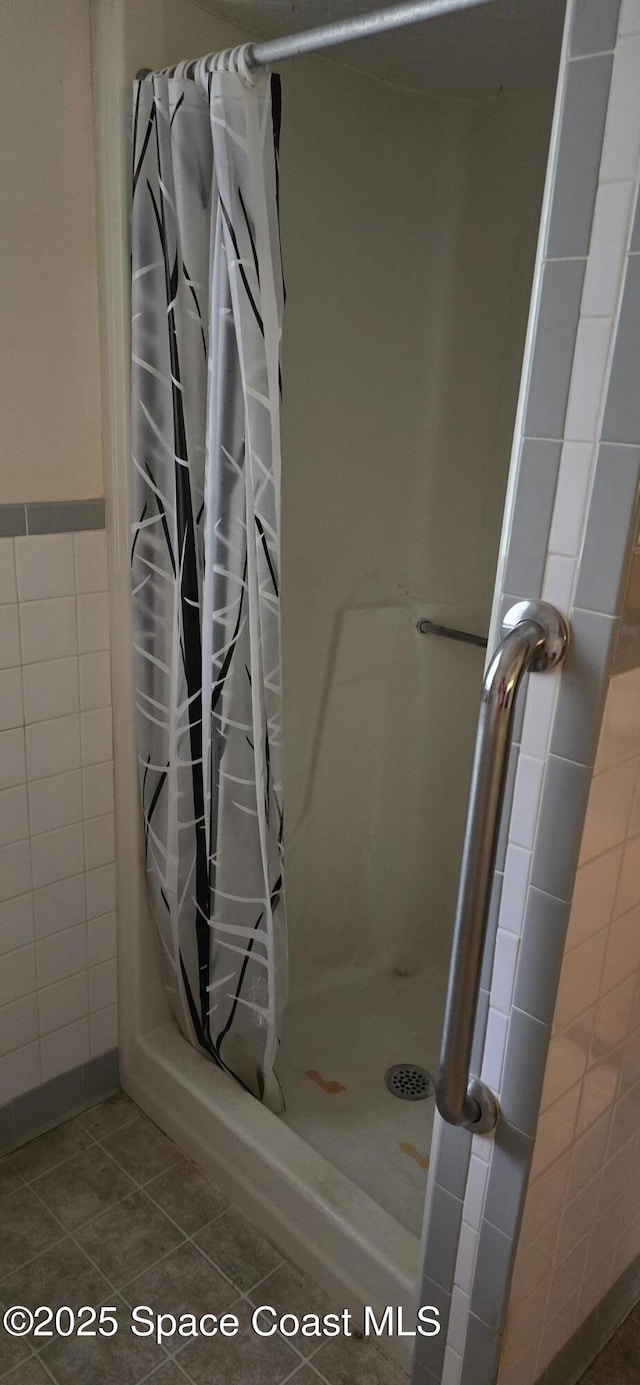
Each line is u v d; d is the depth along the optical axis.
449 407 1.84
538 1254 1.11
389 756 1.99
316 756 1.89
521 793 0.92
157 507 1.42
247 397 1.24
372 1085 1.75
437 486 1.88
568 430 0.81
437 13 0.92
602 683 0.84
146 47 1.29
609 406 0.78
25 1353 1.32
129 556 1.48
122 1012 1.76
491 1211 1.06
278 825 1.49
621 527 0.79
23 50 1.23
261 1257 1.47
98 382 1.44
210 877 1.51
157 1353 1.32
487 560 1.83
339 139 1.59
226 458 1.30
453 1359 1.17
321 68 1.53
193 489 1.38
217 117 1.14
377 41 1.46
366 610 1.89
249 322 1.21
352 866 2.01
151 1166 1.64
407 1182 1.53
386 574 1.91
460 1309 1.14
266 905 1.49
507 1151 1.02
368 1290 1.35
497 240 1.70
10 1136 1.66
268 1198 1.50
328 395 1.71
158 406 1.37
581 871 0.92
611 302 0.76
